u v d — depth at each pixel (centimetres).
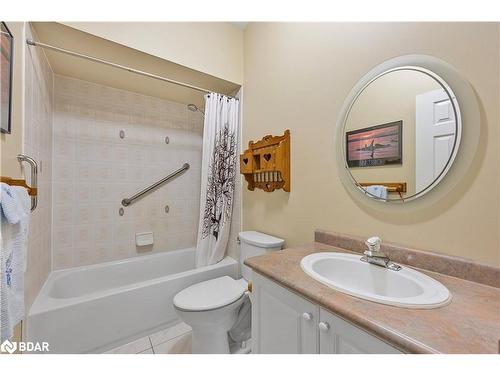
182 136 238
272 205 163
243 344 143
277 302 85
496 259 70
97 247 192
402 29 92
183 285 167
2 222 67
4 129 83
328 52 122
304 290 70
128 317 144
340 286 70
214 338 130
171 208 232
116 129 200
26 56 110
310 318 71
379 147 99
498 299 63
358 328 58
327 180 123
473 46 75
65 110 178
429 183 84
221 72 184
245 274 156
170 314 160
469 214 75
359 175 107
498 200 70
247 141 192
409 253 87
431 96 84
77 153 183
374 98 101
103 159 194
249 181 181
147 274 208
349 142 111
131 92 207
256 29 180
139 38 146
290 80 147
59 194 176
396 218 94
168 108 228
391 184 96
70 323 125
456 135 78
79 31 126
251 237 157
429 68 84
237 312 140
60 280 163
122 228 204
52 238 172
